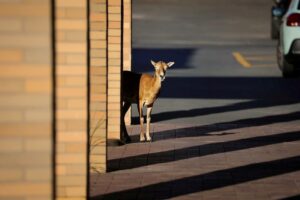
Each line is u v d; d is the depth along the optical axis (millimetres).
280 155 20078
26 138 8852
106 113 17828
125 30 25578
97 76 17797
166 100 31219
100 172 17797
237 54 50969
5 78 8789
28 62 8789
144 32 64250
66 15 12719
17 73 8789
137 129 24453
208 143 21828
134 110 28719
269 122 26047
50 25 8766
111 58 21312
